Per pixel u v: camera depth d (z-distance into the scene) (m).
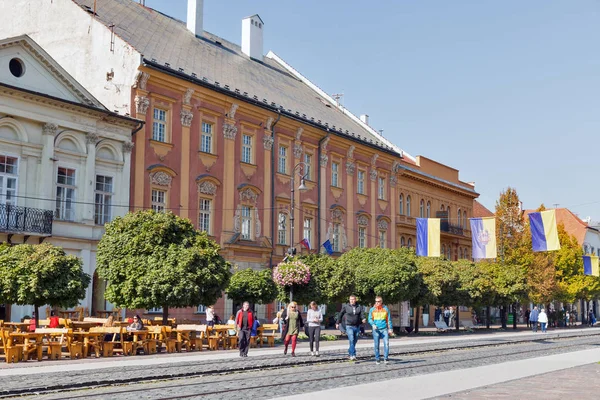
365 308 51.94
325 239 49.81
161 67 36.50
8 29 40.72
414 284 41.03
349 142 52.69
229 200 41.25
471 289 49.66
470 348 30.73
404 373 18.31
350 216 52.84
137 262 25.94
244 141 43.22
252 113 43.44
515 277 54.56
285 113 45.56
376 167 56.47
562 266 69.38
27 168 30.50
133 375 16.56
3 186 29.59
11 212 29.23
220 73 43.56
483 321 68.81
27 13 40.06
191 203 38.62
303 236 47.72
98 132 33.41
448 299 46.75
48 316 30.31
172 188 37.50
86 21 37.72
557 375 18.31
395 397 13.16
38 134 31.05
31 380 15.36
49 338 23.20
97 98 36.75
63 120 31.77
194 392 14.02
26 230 29.56
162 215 27.19
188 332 25.95
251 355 23.86
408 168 60.81
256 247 42.53
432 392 14.03
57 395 13.55
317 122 49.12
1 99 29.33
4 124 29.72
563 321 69.94
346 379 16.72
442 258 47.44
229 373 18.23
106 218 33.84
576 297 71.44
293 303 23.92
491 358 24.48
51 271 22.69
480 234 39.78
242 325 23.06
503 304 54.66
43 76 31.34
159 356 23.05
